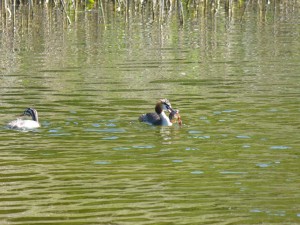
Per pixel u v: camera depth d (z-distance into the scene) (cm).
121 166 2152
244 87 3262
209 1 6688
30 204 1839
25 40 4738
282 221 1712
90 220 1730
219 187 1955
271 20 5666
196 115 2770
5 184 1994
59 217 1748
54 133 2530
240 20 5656
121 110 2869
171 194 1903
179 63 3925
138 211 1784
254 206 1809
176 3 6519
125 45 4544
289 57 4062
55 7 6359
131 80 3469
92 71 3697
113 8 6400
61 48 4428
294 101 2967
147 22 5562
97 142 2417
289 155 2241
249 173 2070
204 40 4725
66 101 3019
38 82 3412
